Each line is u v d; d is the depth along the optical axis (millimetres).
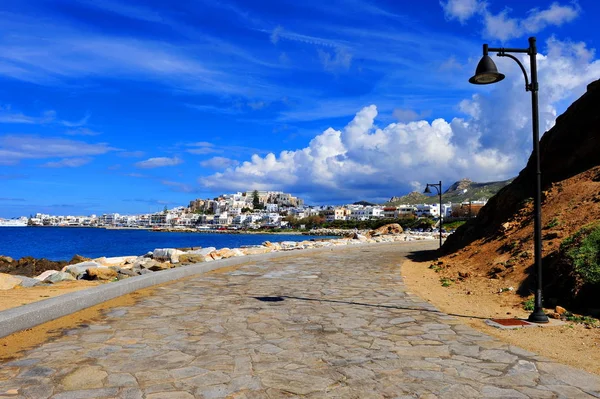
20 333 7289
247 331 7594
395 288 12602
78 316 8648
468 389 4980
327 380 5258
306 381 5219
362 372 5535
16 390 4887
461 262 15898
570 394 4855
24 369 5586
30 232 189250
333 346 6695
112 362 5879
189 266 15430
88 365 5754
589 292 8633
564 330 7500
